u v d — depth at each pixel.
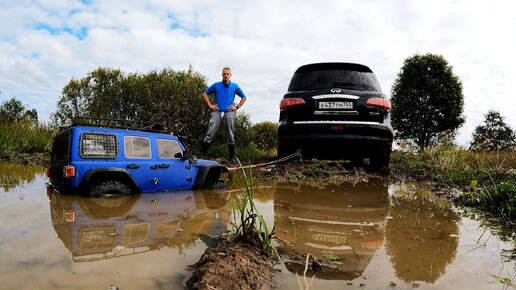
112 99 10.14
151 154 3.90
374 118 5.49
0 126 9.68
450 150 9.03
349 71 5.75
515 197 3.20
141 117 9.78
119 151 3.64
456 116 26.11
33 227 2.11
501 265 1.82
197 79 10.74
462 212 3.26
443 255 1.96
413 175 6.05
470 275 1.67
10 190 3.57
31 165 6.77
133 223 2.34
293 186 4.62
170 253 1.76
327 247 2.04
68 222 2.28
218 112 7.95
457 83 26.50
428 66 26.98
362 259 1.85
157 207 2.97
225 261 1.59
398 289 1.48
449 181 5.27
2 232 1.97
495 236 2.40
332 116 5.54
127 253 1.72
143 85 10.26
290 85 6.07
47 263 1.52
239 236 1.97
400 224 2.68
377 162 6.17
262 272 1.57
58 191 3.52
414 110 26.89
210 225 2.38
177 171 4.07
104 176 3.55
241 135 11.91
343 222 2.66
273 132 17.31
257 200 3.53
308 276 1.58
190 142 9.85
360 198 3.79
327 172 5.76
